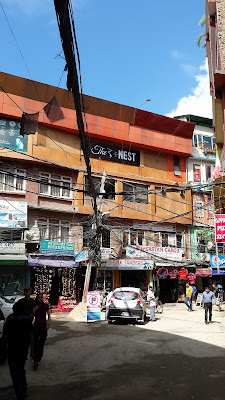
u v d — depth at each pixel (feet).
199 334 39.50
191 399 18.29
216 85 49.37
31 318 25.80
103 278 81.92
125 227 74.08
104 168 86.07
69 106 80.12
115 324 49.70
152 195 90.94
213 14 56.70
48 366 25.53
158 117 92.22
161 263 85.46
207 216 98.37
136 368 24.80
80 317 58.54
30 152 74.08
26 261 66.54
